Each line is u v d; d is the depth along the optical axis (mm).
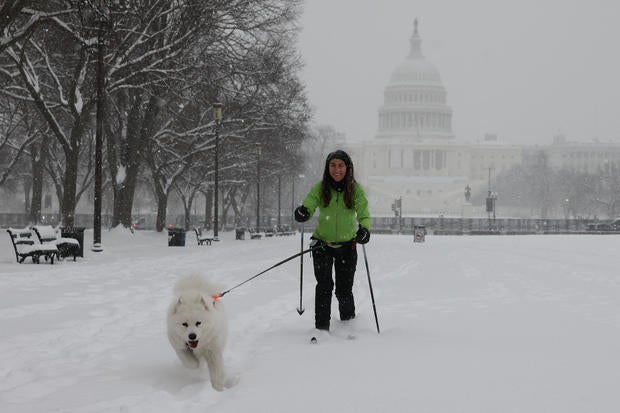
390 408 4672
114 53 29375
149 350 7090
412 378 5559
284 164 59125
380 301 11453
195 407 4812
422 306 10766
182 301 5457
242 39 35312
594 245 37906
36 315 9555
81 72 31516
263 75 36594
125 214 36906
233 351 7004
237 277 15797
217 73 35094
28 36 25578
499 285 14516
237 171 54906
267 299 11508
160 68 31422
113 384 5598
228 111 40312
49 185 78250
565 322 9070
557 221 84875
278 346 7125
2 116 46625
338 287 8312
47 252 18953
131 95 37000
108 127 36812
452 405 4742
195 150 41531
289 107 42781
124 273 16422
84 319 9195
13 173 65000
